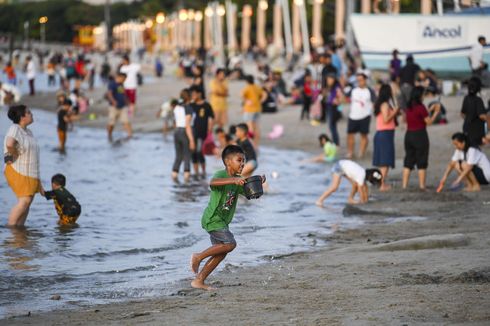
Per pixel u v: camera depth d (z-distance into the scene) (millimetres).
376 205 26344
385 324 11617
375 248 18891
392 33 56875
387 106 29375
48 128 55125
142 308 14047
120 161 38906
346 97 53219
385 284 15016
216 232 15430
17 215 22766
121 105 48812
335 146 39375
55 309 14422
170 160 39625
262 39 141625
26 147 22484
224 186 15242
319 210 26234
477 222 22672
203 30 199125
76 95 64938
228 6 145375
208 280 16641
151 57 168125
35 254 19578
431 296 13414
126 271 17969
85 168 36188
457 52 55688
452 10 64312
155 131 53594
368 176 26641
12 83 91312
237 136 28625
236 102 66625
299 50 127188
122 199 28203
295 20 127625
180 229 23141
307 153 42688
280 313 12875
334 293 14352
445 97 51812
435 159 36625
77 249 20250
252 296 14555
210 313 13117
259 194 14852
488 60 53781
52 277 17297
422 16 56062
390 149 29484
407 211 25172
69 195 23500
